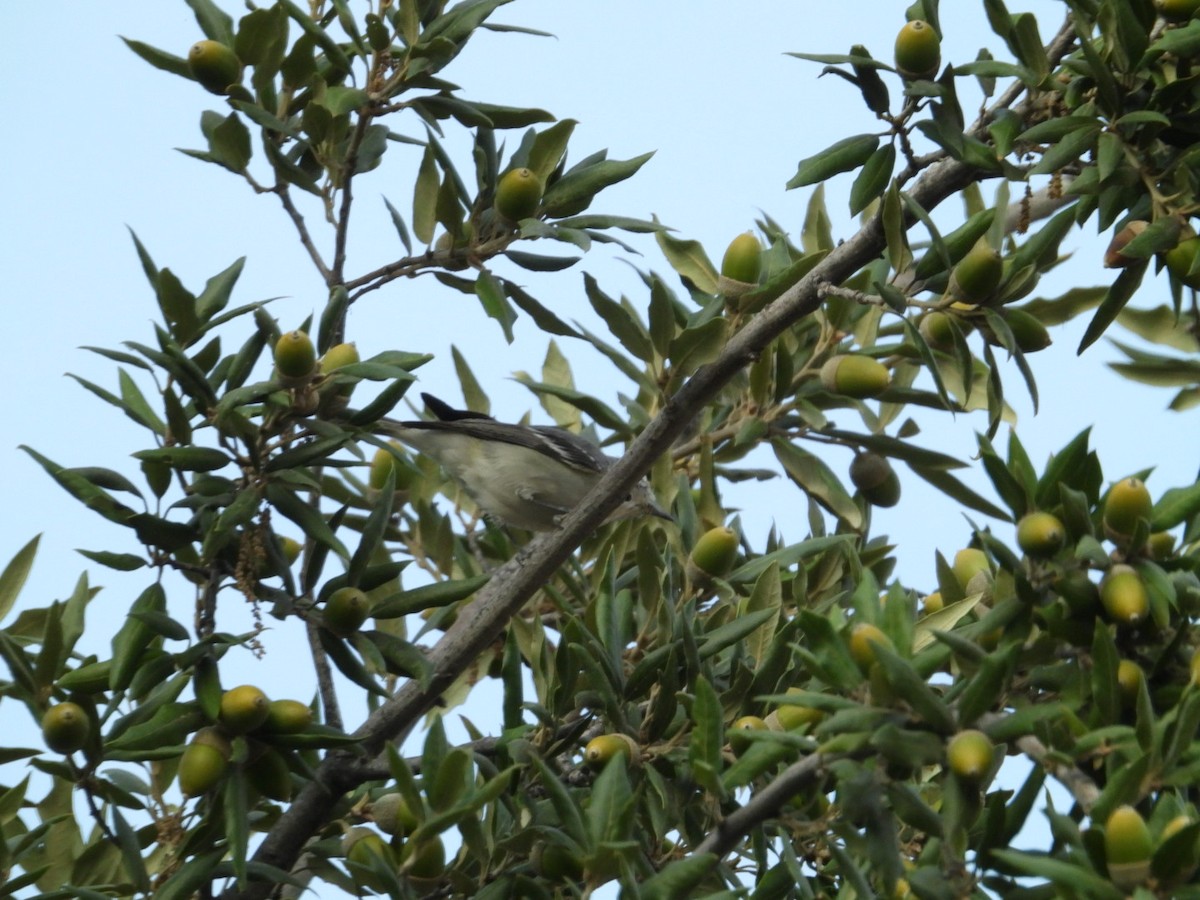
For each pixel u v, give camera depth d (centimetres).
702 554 1063
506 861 845
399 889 746
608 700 891
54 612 871
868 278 1273
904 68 898
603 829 730
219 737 846
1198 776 630
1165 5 901
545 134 1053
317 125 1073
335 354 962
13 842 984
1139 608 702
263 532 948
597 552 1308
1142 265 907
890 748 643
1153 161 885
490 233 1062
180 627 872
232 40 1112
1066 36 980
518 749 898
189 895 827
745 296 1002
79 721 835
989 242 1249
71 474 923
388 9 1087
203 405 945
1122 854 582
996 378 894
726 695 927
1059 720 695
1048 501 772
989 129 893
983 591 906
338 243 1071
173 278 952
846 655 689
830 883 882
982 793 704
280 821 938
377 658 909
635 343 1036
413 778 733
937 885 645
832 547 1173
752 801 714
